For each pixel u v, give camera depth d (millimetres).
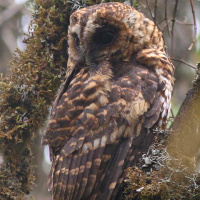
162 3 14227
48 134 8922
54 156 8938
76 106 8766
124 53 9758
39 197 13672
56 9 10758
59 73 10680
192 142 8047
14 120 10523
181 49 14617
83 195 8492
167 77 9422
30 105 10508
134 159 8625
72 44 10203
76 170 8484
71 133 8703
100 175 8500
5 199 10469
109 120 8609
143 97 8891
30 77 10523
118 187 8492
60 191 8562
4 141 10555
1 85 10555
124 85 8898
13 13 15453
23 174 10633
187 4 15047
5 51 15125
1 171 10539
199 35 12188
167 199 7602
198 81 8188
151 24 10125
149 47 9930
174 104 13484
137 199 8039
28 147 10672
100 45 9844
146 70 9336
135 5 10945
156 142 8445
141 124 8766
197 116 8062
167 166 7793
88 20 9852
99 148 8508
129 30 9742
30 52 10719
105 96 8734
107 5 10016
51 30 10680
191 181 7633
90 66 9680
